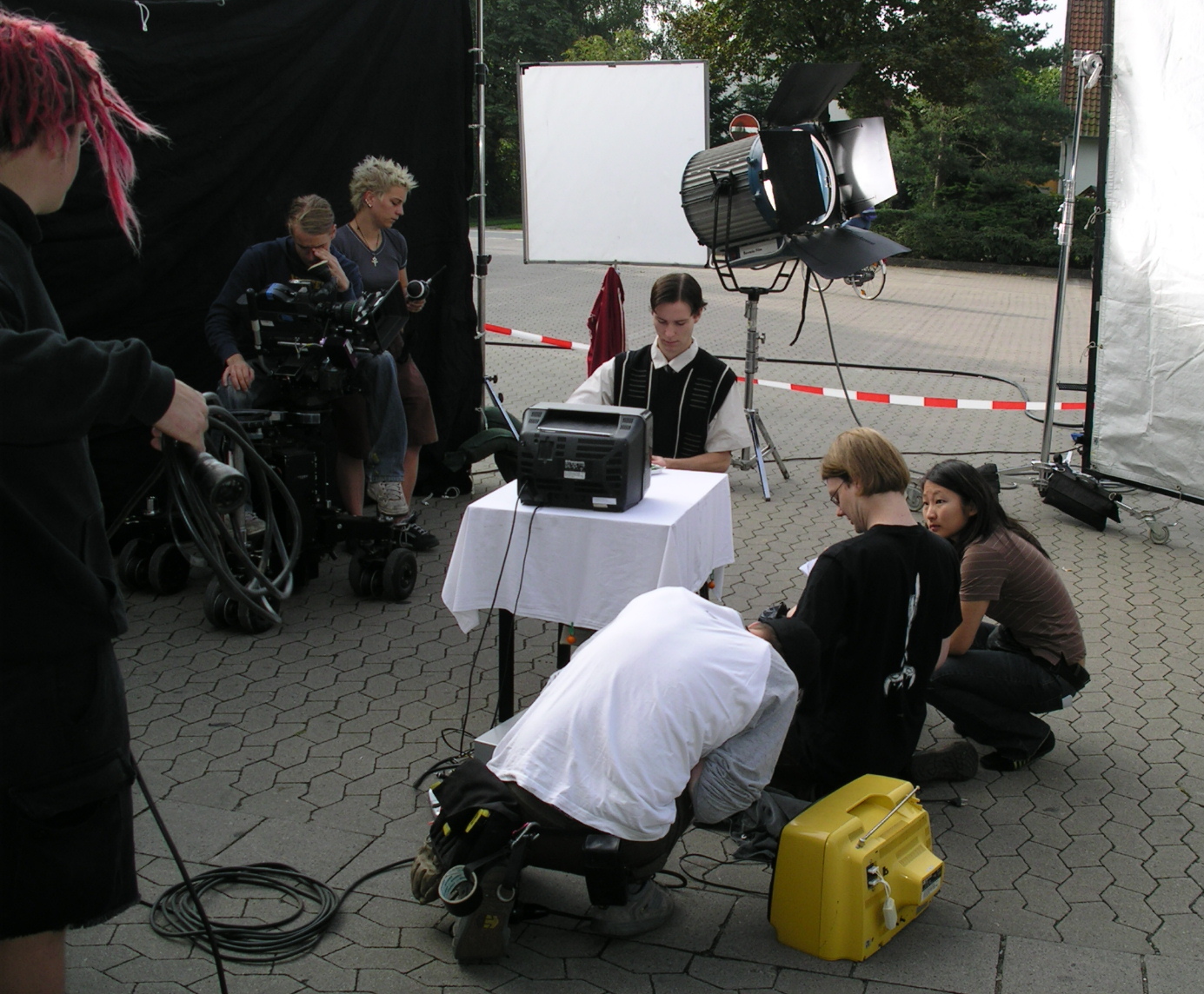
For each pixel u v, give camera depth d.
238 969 2.53
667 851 2.59
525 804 2.53
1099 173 6.37
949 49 26.86
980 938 2.72
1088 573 5.63
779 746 2.65
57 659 1.72
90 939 2.62
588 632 3.51
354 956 2.60
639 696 2.46
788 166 5.66
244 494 1.72
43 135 1.65
